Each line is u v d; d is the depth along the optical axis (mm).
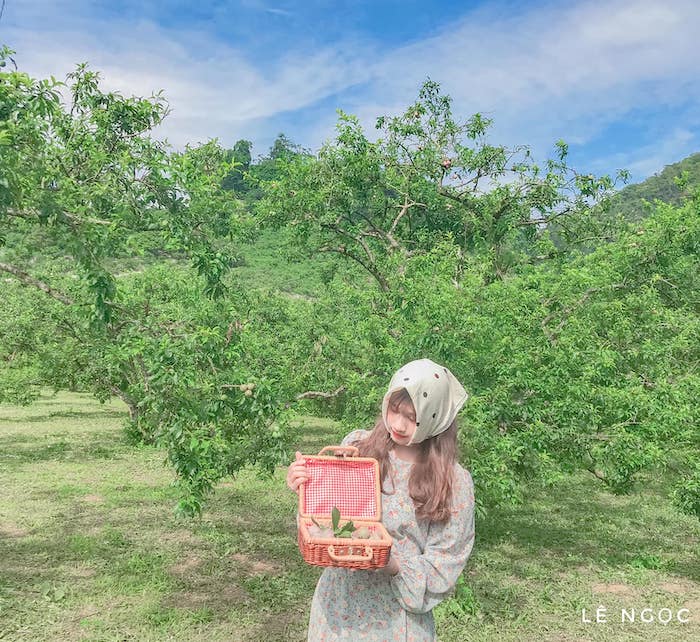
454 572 2441
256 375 7430
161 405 6734
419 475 2463
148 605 7055
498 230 13430
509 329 9016
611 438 9016
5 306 20562
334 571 2566
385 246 14102
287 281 51219
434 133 14039
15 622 6488
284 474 15258
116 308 6832
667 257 10672
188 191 6648
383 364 9438
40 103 5496
